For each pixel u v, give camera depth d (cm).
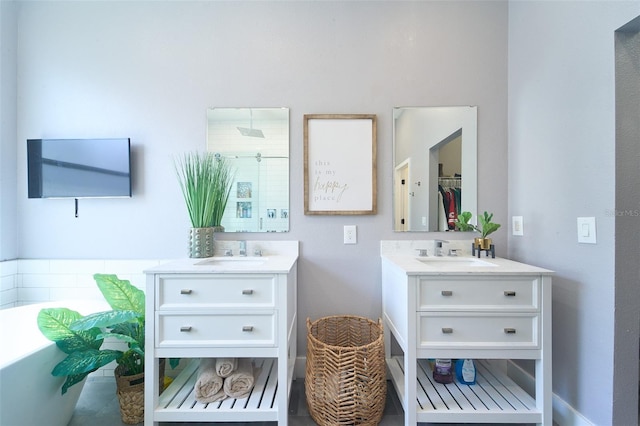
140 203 168
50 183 165
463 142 169
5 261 162
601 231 112
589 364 117
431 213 169
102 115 168
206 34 168
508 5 168
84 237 167
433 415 120
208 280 123
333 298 169
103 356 123
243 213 169
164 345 121
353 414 123
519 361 159
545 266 140
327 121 168
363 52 168
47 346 119
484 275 119
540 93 143
